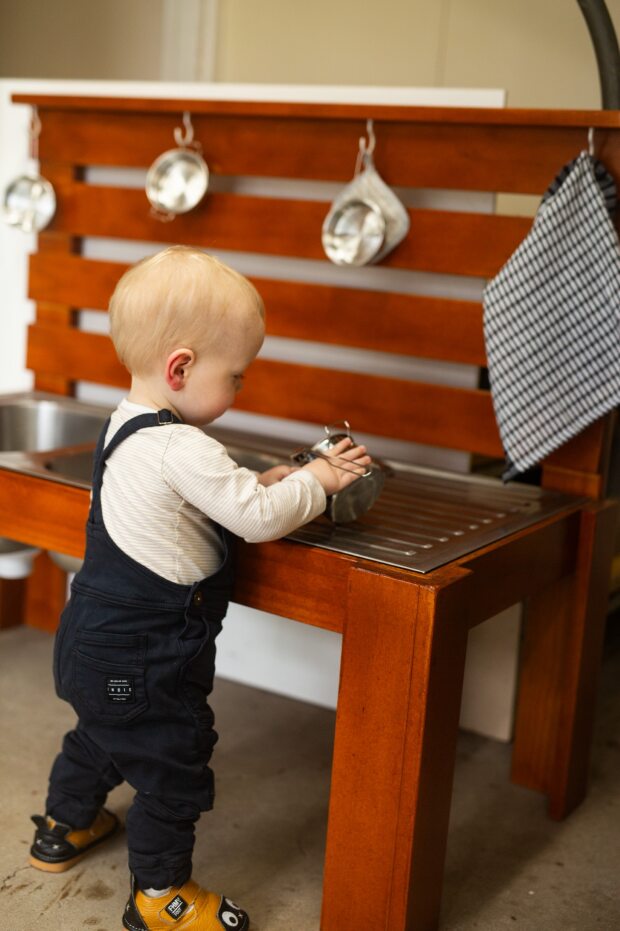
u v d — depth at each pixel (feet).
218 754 6.90
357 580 4.65
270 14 9.87
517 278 5.98
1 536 6.09
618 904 5.56
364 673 4.69
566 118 5.96
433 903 4.97
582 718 6.37
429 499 6.10
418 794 4.61
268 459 6.81
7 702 7.39
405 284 6.92
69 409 7.85
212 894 5.08
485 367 7.09
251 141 7.16
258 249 7.28
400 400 6.95
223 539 4.91
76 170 8.00
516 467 6.21
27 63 11.26
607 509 6.19
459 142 6.43
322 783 6.63
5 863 5.54
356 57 9.51
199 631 4.81
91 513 4.87
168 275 4.68
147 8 10.30
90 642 4.72
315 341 7.17
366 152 6.69
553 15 8.58
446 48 9.10
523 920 5.36
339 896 4.92
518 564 5.41
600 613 6.36
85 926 5.08
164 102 7.26
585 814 6.50
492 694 7.28
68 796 5.49
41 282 8.23
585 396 5.98
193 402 4.86
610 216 5.95
